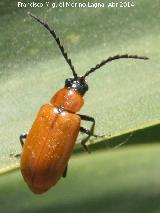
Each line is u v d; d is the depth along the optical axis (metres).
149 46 0.06
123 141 0.05
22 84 0.06
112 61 0.06
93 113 0.06
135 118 0.06
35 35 0.06
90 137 0.06
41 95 0.06
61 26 0.06
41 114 0.06
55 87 0.06
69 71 0.06
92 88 0.06
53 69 0.06
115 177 0.06
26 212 0.06
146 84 0.06
